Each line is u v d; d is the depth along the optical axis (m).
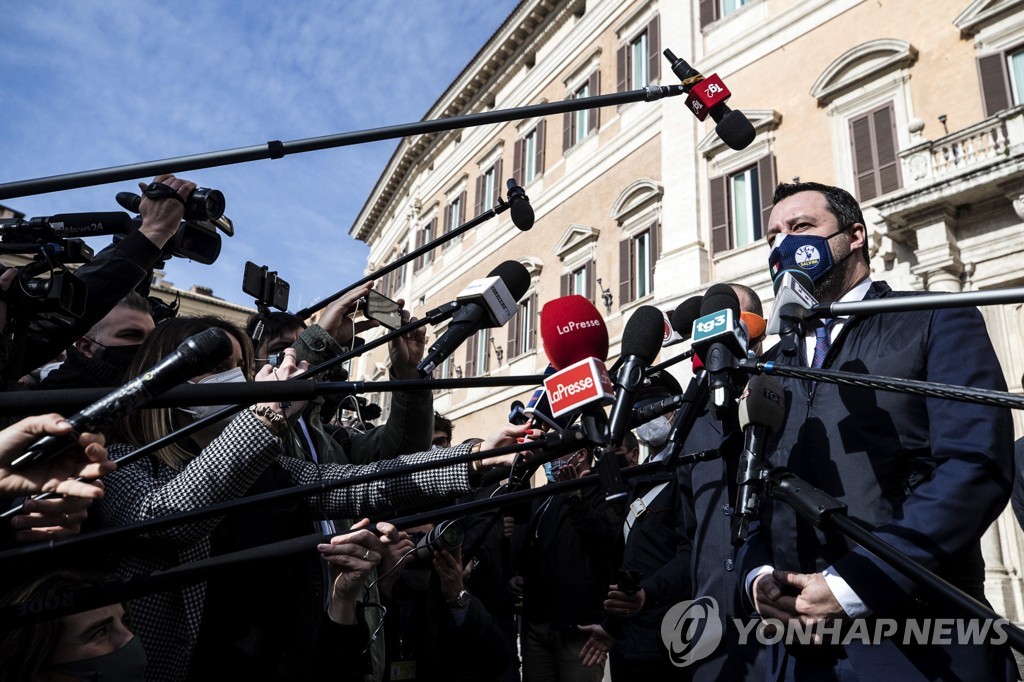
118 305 2.34
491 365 17.39
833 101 11.16
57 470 1.13
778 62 12.05
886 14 10.87
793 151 11.48
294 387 1.11
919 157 9.74
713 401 1.38
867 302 1.27
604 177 15.07
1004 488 1.40
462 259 19.48
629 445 3.17
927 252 9.49
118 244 1.97
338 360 1.69
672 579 2.63
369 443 2.89
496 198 18.84
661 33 14.20
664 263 12.71
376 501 1.96
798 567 1.56
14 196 1.64
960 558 1.46
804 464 1.63
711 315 1.46
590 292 14.66
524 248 17.09
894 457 1.54
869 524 1.49
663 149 13.50
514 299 1.81
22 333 1.68
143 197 2.04
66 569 1.41
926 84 10.23
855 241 1.90
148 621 1.53
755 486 1.35
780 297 1.45
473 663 2.64
